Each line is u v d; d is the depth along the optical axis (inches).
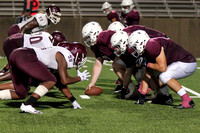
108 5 1011.3
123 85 651.5
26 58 493.4
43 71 496.1
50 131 424.2
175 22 1820.9
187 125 462.3
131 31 626.8
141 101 597.9
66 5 2003.0
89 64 1355.8
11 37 568.4
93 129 435.2
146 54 550.0
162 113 528.4
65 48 514.6
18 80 512.1
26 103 503.8
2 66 1248.8
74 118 487.8
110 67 1266.0
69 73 1060.5
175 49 565.3
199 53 1831.9
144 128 445.1
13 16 1930.4
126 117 500.1
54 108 552.4
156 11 1961.1
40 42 550.0
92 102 610.5
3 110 529.3
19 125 446.9
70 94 548.1
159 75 566.9
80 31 1782.7
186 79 958.4
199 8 2097.7
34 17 621.6
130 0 953.5
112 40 576.1
